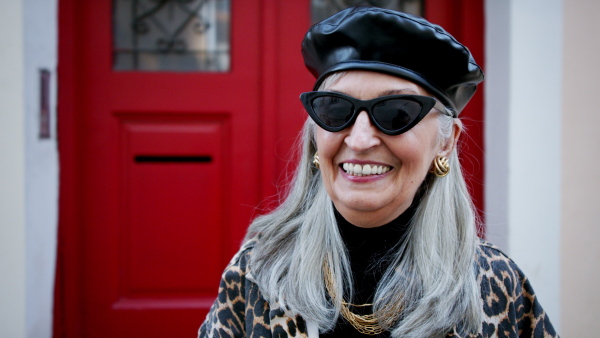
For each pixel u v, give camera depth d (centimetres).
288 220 99
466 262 89
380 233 90
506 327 91
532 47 174
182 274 195
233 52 193
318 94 80
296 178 108
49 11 180
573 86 174
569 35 173
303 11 193
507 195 175
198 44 195
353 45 78
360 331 87
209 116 194
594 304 176
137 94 192
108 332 192
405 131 76
